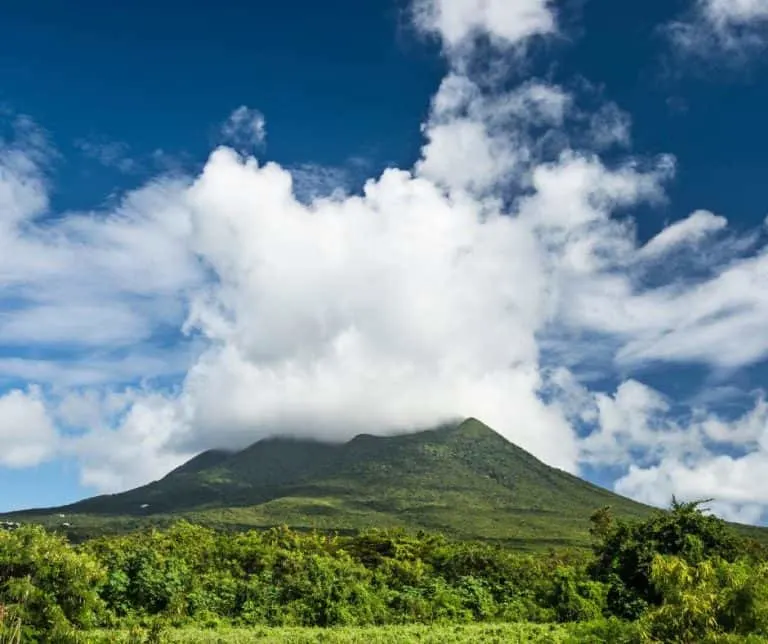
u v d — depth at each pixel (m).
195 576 58.97
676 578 22.12
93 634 33.44
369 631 46.59
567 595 55.25
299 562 68.19
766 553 50.41
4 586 30.62
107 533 171.00
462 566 72.50
